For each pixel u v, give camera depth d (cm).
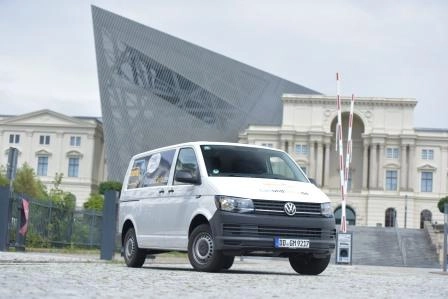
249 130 12038
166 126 12262
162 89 12331
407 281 1546
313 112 12025
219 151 1653
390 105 12025
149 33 12300
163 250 1814
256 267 2653
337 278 1534
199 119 12562
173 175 1708
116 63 12069
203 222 1584
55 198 5988
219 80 12788
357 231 8625
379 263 7444
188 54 12575
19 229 2989
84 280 1096
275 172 1669
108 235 2381
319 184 11781
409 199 11806
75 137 12469
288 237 1534
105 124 11875
